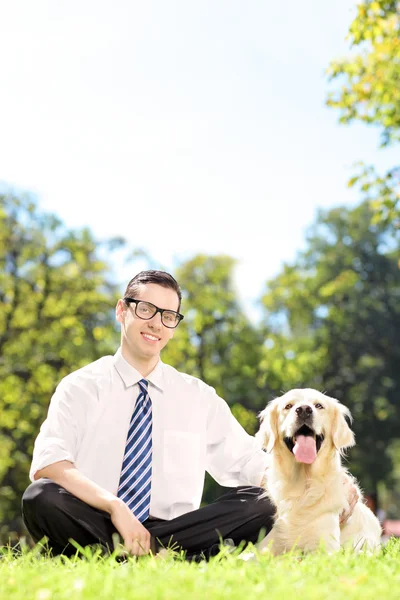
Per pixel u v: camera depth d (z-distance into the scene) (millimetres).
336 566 3439
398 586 2855
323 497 4922
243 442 5023
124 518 3916
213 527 4312
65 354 25078
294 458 5086
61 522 4004
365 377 31828
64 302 26344
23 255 26312
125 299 4715
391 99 12195
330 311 32375
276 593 2645
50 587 2805
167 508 4531
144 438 4566
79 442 4477
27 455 25016
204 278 29734
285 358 30203
